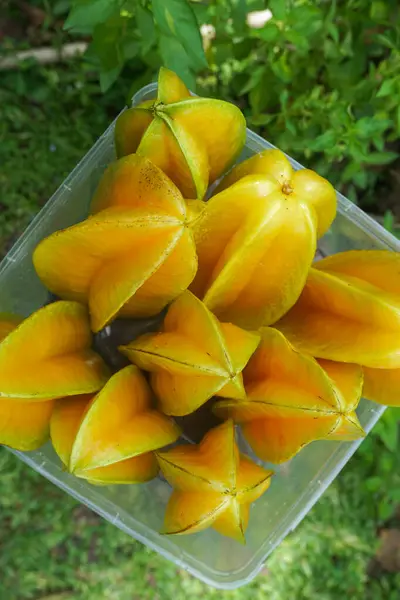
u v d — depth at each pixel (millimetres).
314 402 486
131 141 551
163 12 598
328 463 608
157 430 520
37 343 500
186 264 493
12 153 779
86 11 638
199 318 492
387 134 810
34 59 775
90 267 513
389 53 793
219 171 575
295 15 691
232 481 494
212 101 518
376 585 828
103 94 789
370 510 813
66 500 785
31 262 595
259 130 783
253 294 533
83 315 538
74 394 510
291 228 499
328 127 750
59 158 782
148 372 549
